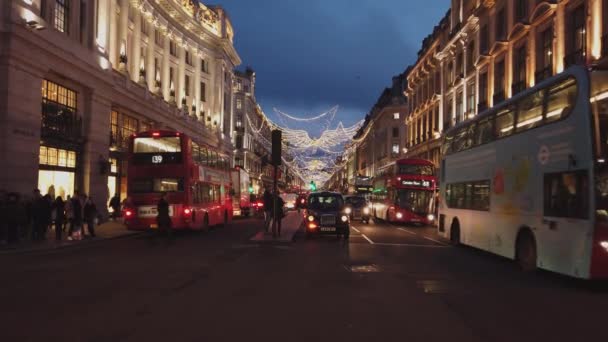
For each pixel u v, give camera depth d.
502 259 16.83
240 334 6.99
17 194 19.30
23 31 22.14
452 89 44.97
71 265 14.08
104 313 8.21
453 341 6.84
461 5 43.62
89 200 22.36
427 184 35.62
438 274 13.13
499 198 15.63
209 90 59.28
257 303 9.12
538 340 7.00
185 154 24.28
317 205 23.42
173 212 23.91
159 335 6.89
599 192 10.90
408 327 7.55
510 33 31.75
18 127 22.31
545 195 12.70
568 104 11.80
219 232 27.34
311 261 15.29
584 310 9.12
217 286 10.82
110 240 22.34
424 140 55.19
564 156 11.89
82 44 28.84
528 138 13.77
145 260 15.29
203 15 56.00
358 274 12.81
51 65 24.67
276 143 22.52
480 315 8.49
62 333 6.96
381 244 21.11
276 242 20.98
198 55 55.31
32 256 16.33
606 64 11.34
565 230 11.71
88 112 29.39
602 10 22.31
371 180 54.56
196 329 7.23
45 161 25.56
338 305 9.05
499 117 16.00
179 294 9.89
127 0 36.66
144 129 40.50
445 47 46.28
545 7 27.12
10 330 7.10
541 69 28.59
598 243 10.80
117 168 35.44
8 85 21.69
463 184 19.39
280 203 23.14
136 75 39.09
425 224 37.03
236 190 43.53
